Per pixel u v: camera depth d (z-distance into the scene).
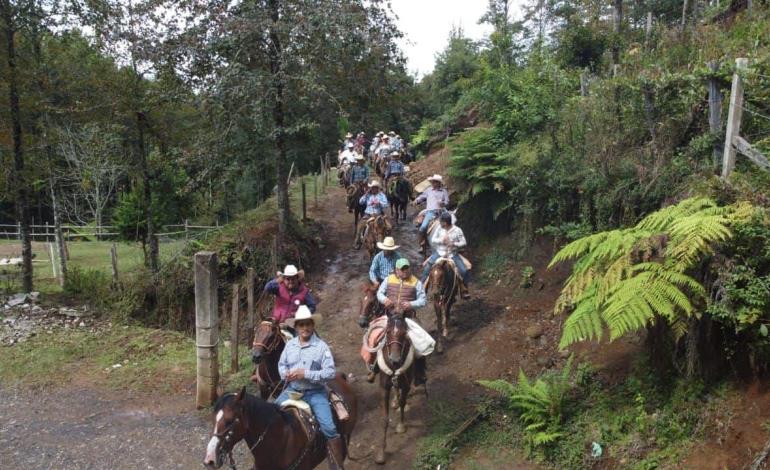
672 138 9.09
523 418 8.13
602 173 10.05
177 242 23.78
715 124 8.13
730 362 6.70
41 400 10.12
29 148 15.70
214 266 9.66
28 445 8.65
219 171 15.90
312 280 15.98
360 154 30.33
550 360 9.35
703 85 8.45
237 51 14.48
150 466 8.14
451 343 10.95
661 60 11.10
